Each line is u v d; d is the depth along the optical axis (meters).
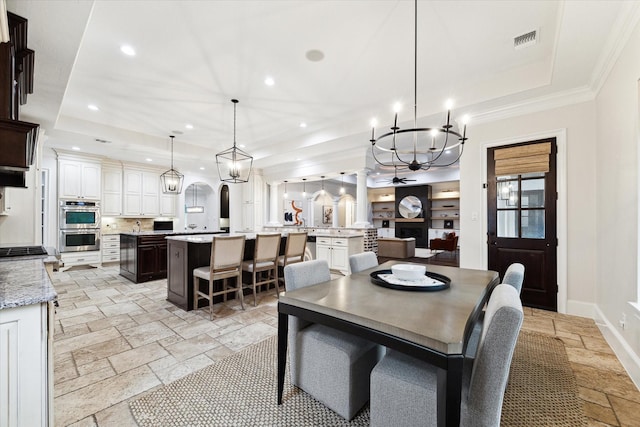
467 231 3.88
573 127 3.17
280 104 4.11
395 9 2.25
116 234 6.70
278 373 1.70
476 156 3.81
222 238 3.24
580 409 1.67
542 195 3.39
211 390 1.87
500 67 3.12
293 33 2.54
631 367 2.00
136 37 2.58
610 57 2.40
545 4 2.19
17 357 1.09
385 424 1.34
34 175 4.01
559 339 2.60
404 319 1.25
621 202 2.31
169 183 5.97
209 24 2.42
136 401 1.75
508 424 1.55
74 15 1.89
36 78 2.71
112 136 5.12
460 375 1.03
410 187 11.20
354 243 5.71
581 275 3.16
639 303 1.99
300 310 1.56
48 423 1.25
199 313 3.38
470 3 2.18
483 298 1.68
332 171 6.50
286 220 10.38
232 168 4.71
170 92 3.72
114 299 3.95
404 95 3.79
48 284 1.36
